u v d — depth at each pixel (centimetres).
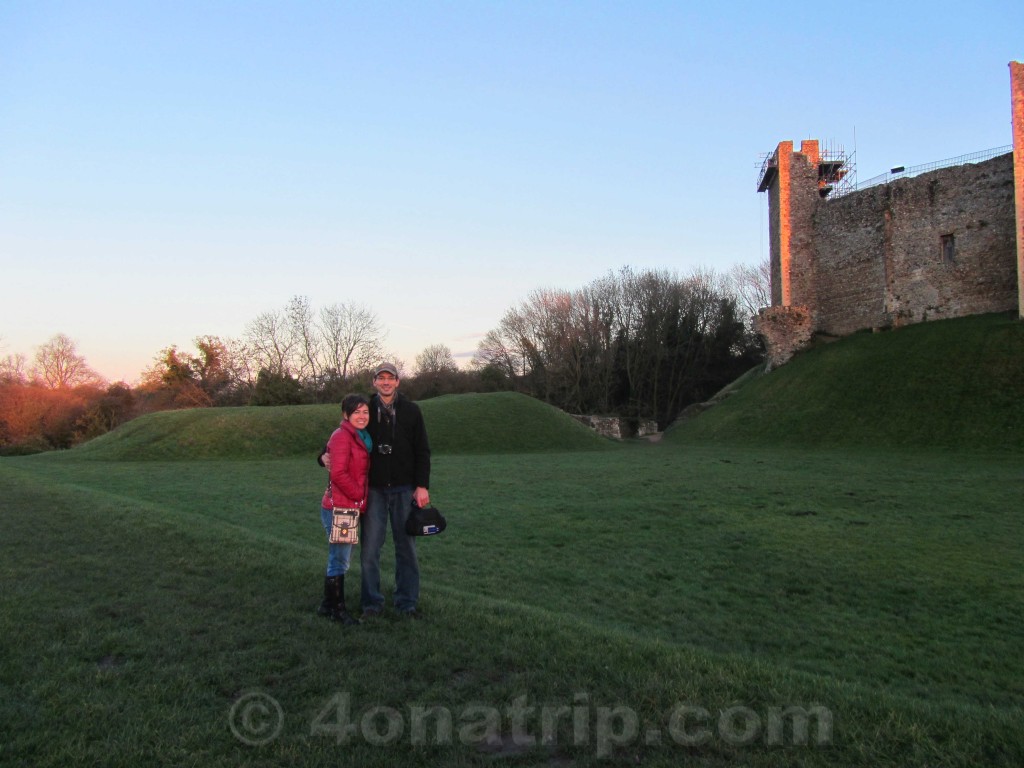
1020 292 3300
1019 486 1677
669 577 941
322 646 504
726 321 6456
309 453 3497
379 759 355
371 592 584
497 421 4116
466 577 907
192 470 2597
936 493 1587
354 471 573
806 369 3978
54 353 7519
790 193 4562
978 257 3681
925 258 3903
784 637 711
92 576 709
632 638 548
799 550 1069
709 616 777
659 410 6450
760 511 1398
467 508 1495
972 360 3169
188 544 877
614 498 1611
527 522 1318
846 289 4331
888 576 930
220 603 614
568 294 6875
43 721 378
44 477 2214
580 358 6606
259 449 3503
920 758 353
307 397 5928
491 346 7756
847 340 4150
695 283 6688
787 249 4559
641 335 6444
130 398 6500
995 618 770
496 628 545
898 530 1202
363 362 6419
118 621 556
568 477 2097
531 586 875
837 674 605
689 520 1316
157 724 381
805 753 361
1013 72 3316
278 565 759
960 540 1119
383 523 594
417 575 598
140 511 1159
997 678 610
